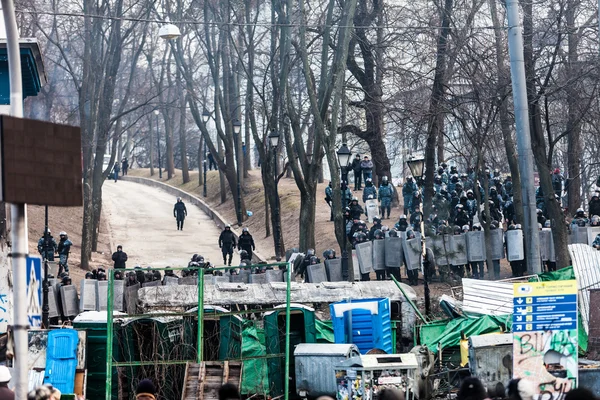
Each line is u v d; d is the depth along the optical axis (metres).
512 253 130.88
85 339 79.25
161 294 92.19
